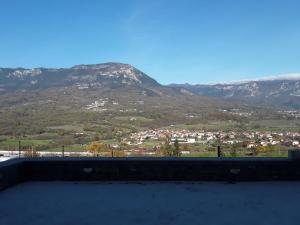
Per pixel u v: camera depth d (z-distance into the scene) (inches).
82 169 345.4
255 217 229.1
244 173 339.0
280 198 277.0
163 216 231.9
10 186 319.9
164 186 320.5
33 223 218.5
